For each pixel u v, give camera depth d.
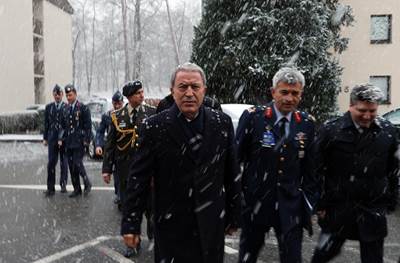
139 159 3.02
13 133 22.53
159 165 2.99
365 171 3.64
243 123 3.95
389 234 6.08
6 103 26.67
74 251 5.43
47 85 32.72
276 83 3.84
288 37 16.28
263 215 3.84
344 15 17.62
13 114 22.58
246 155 3.96
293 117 3.87
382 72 22.19
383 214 3.71
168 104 4.62
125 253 5.24
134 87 5.64
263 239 4.02
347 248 5.43
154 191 3.07
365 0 22.02
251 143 3.90
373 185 3.67
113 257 5.22
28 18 29.12
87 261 5.09
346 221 3.72
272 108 3.90
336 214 3.76
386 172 3.76
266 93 16.44
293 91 3.78
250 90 16.58
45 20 32.44
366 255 3.74
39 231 6.27
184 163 2.94
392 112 9.69
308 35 16.41
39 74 31.97
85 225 6.57
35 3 31.73
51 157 8.64
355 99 3.58
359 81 22.25
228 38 16.88
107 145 5.92
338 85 17.20
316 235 6.01
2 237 5.98
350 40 22.17
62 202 8.08
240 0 16.69
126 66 40.00
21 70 28.30
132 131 5.61
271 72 15.98
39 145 18.17
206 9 17.59
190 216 2.97
